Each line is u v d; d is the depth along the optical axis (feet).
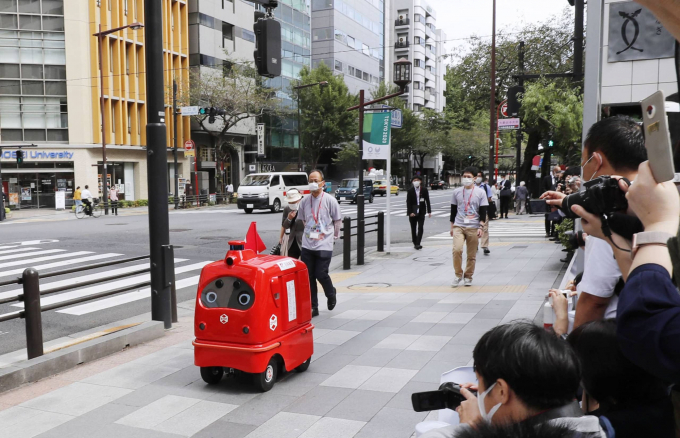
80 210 90.17
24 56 110.83
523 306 24.35
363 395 14.69
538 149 106.11
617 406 5.40
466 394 5.24
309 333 16.83
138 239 55.01
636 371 5.24
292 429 12.74
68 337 22.06
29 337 17.11
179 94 131.54
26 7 110.22
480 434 4.15
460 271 29.86
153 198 21.86
